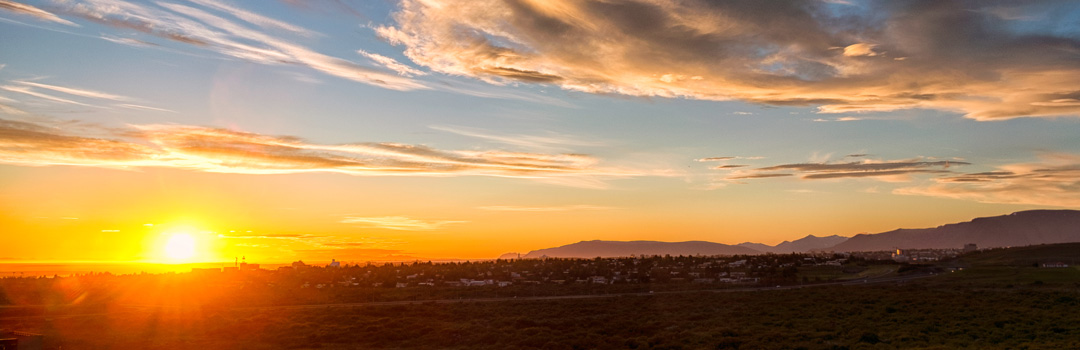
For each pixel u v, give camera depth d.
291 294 132.62
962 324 75.31
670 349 65.25
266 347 70.81
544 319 87.06
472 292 132.62
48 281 178.38
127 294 135.00
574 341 69.81
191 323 88.00
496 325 83.50
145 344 72.19
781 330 74.31
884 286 127.19
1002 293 105.88
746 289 130.38
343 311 96.81
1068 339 64.50
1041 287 117.06
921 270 175.38
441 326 81.69
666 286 142.00
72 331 81.81
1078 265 170.75
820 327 75.69
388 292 135.50
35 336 64.12
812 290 121.00
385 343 72.69
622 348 66.94
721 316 87.88
